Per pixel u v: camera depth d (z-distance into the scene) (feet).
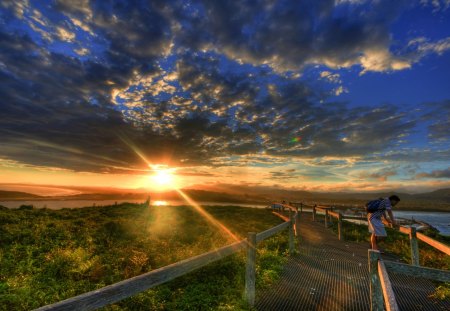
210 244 38.22
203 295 21.30
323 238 49.70
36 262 27.30
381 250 39.34
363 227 66.90
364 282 24.41
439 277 12.80
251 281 19.38
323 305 19.26
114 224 48.16
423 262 32.07
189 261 13.92
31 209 66.80
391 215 30.50
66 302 7.61
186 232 47.91
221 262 28.96
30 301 18.63
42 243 34.22
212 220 70.59
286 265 29.63
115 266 27.37
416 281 24.85
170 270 12.49
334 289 22.48
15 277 22.38
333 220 80.59
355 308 18.85
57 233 39.60
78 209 76.33
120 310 18.31
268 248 37.81
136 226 48.91
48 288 21.35
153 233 45.29
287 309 18.58
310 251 37.47
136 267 26.91
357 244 44.42
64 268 25.50
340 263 31.37
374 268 14.24
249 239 19.94
